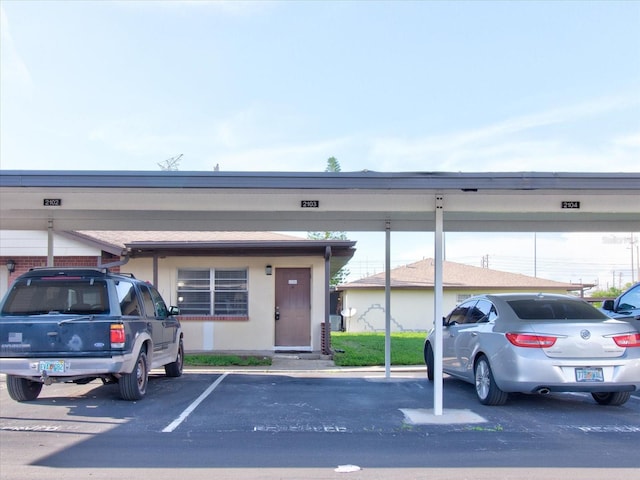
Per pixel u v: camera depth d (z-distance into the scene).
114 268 17.00
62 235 16.36
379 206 8.86
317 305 17.17
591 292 55.09
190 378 12.28
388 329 12.34
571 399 9.73
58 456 6.34
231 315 17.19
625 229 12.69
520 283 36.53
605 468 5.98
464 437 7.19
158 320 10.72
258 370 14.05
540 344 8.23
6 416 8.34
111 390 10.49
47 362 8.40
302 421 8.03
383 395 10.09
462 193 8.43
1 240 16.48
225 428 7.62
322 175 7.86
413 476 5.73
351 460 6.24
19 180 7.85
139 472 5.82
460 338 10.19
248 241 16.34
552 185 7.74
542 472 5.86
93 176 7.89
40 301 8.86
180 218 11.92
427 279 37.28
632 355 8.25
